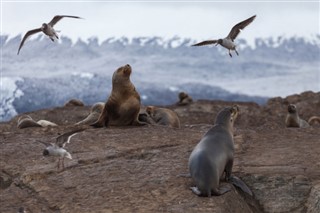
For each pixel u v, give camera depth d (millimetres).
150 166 18891
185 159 19453
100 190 17359
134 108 25078
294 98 48406
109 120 25234
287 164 19016
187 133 22828
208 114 41719
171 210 15992
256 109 42625
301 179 17875
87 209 16344
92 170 18766
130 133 22906
